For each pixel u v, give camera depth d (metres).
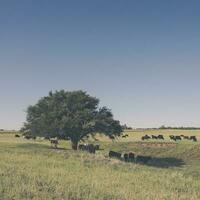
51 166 34.59
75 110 95.25
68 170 33.00
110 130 93.81
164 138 127.19
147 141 113.00
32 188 22.06
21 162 35.09
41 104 97.06
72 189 23.09
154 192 25.80
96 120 92.75
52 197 21.19
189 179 35.28
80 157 46.09
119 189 25.12
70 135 93.94
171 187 30.19
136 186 27.61
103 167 38.72
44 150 52.59
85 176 29.78
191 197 26.20
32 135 97.69
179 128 193.25
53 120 94.50
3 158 36.91
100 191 23.70
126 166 41.34
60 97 97.25
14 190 21.31
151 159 86.50
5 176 25.09
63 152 51.66
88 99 96.44
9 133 165.88
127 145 110.06
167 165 81.88
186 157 96.06
